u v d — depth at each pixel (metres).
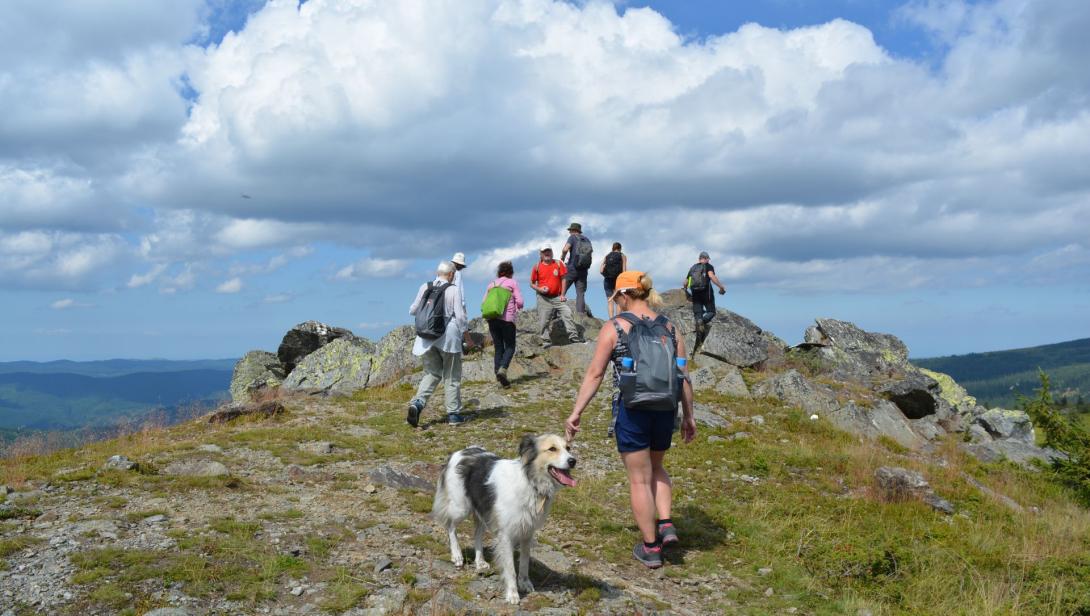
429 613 4.82
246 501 7.06
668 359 6.14
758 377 15.91
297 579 5.27
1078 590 6.63
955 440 14.67
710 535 7.36
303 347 21.44
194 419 12.43
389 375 17.16
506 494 5.21
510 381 15.40
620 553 6.66
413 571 5.59
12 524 6.07
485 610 4.98
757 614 5.59
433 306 11.32
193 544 5.68
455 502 5.73
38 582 4.91
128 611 4.57
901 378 16.91
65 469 8.25
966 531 8.32
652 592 5.83
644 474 6.36
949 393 17.77
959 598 6.47
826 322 18.75
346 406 13.46
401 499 7.48
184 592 4.89
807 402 13.81
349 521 6.66
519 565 5.54
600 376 6.27
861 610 5.93
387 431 11.28
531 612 5.02
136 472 7.88
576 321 18.58
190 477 7.74
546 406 13.20
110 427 11.13
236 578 5.16
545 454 5.18
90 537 5.77
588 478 9.05
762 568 6.61
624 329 6.27
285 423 11.78
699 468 9.77
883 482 9.34
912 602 6.26
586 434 11.40
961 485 10.30
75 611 4.57
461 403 12.52
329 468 8.80
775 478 9.62
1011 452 14.10
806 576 6.48
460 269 11.78
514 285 14.55
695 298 18.30
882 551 6.93
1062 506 10.99
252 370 22.09
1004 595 6.54
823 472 10.08
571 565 6.17
